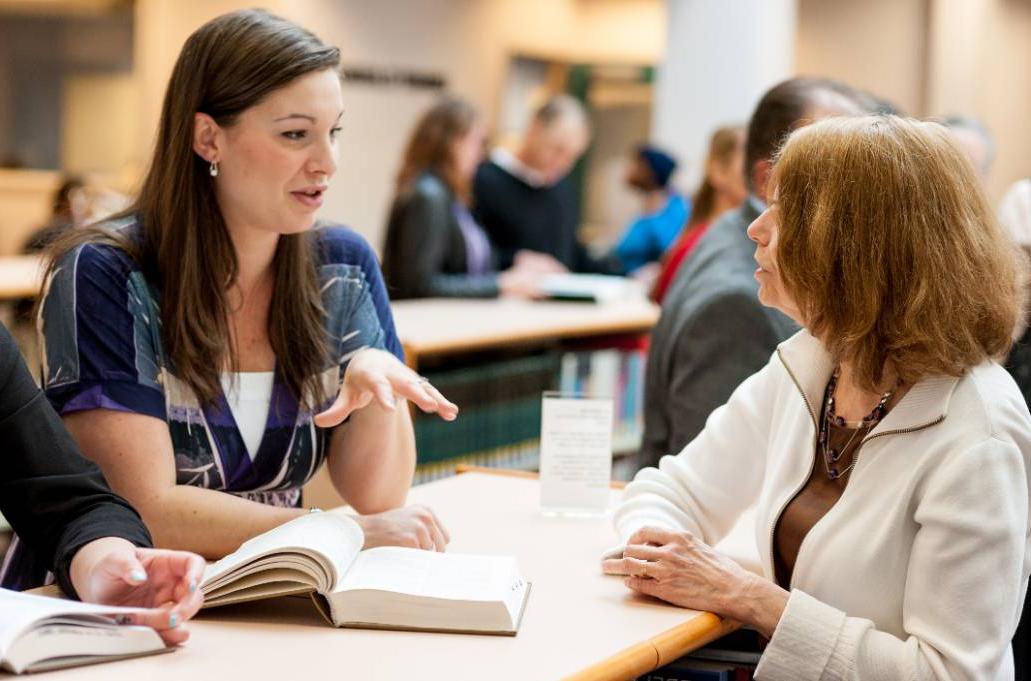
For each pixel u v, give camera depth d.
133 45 8.66
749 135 2.87
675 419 2.77
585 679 1.62
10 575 2.15
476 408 4.98
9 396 1.90
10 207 8.84
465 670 1.62
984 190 1.90
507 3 10.78
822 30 10.52
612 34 12.05
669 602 1.94
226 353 2.22
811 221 1.89
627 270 8.16
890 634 1.84
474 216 6.46
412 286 5.63
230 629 1.75
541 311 5.61
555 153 6.41
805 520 2.01
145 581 1.73
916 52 10.27
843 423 2.00
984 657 1.75
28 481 1.89
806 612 1.85
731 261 2.78
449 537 2.17
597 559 2.18
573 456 2.49
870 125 1.91
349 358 2.38
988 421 1.81
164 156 2.19
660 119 9.01
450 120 5.72
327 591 1.77
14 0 8.73
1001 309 1.85
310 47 2.13
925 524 1.81
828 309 1.89
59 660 1.57
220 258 2.19
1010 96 10.29
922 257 1.84
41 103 8.82
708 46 8.78
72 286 2.12
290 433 2.30
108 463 2.09
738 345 2.71
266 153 2.11
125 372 2.11
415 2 9.62
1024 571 1.85
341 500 3.10
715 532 2.28
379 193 9.42
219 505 2.12
